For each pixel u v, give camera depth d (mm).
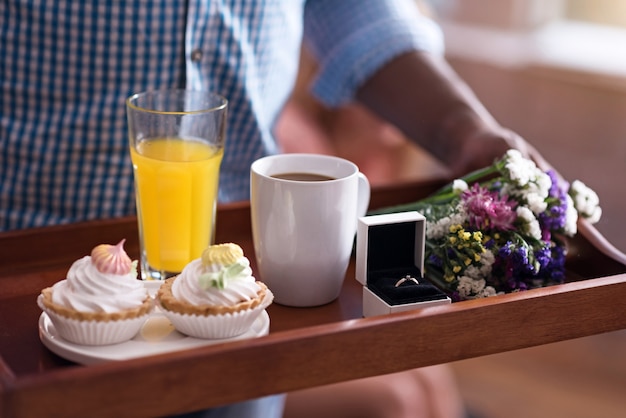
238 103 1195
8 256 1058
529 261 1017
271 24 1198
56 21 1115
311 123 2150
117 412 837
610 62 2139
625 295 983
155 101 1056
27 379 818
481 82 2330
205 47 1156
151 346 902
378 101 1309
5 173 1172
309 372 886
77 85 1140
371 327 898
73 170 1159
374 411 1465
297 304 998
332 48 1335
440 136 1221
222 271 905
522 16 2285
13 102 1151
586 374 2027
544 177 1045
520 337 952
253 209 1001
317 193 967
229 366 861
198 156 1020
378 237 991
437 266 1050
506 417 1851
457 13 2375
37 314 974
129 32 1124
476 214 1031
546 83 2213
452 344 929
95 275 899
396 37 1281
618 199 2158
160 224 1024
